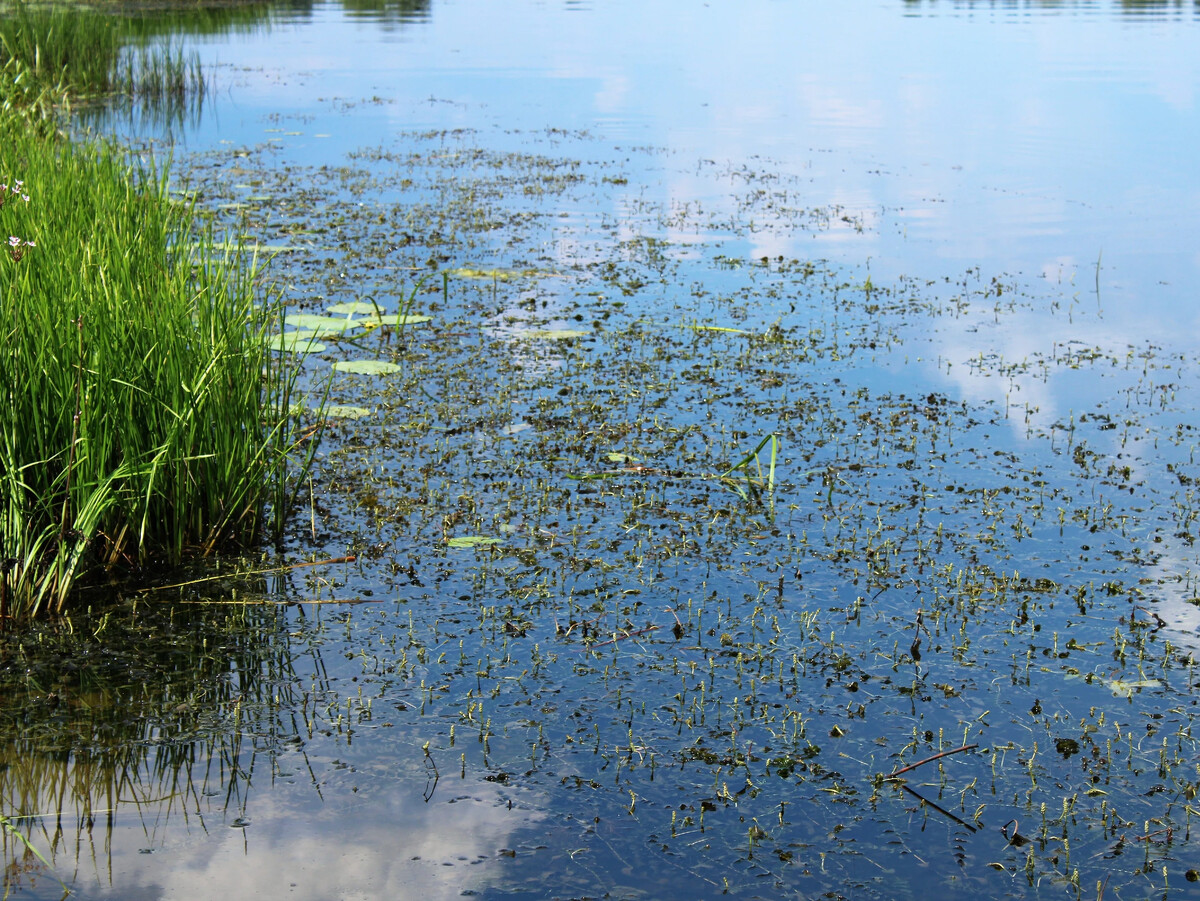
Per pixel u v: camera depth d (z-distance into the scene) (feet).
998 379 23.17
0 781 11.17
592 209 36.96
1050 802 11.19
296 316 25.70
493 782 11.40
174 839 10.46
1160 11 99.91
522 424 20.63
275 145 46.78
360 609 14.60
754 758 11.82
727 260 31.42
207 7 93.97
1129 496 17.93
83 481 14.74
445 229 34.19
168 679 13.00
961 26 89.66
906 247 32.91
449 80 64.80
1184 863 10.39
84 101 54.03
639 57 74.18
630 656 13.62
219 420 16.02
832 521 17.07
